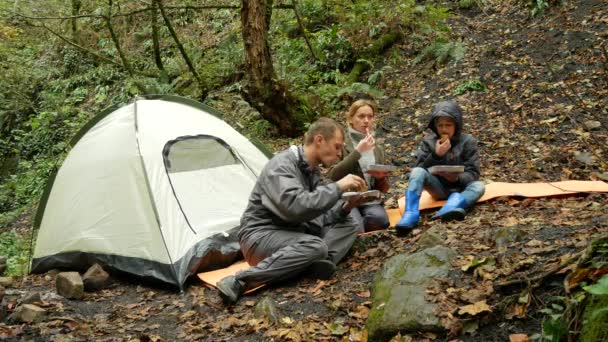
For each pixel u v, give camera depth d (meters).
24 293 4.46
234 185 5.23
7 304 4.07
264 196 4.01
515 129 6.77
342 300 3.50
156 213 4.72
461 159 4.81
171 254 4.53
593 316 2.30
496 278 3.10
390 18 9.95
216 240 4.69
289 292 3.81
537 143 6.32
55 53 14.23
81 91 12.94
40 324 3.77
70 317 3.91
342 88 8.73
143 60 12.43
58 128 12.05
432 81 8.59
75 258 4.96
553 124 6.58
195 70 10.28
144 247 4.66
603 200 4.54
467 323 2.85
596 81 7.07
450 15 10.26
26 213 9.62
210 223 4.82
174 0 12.16
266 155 5.79
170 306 4.09
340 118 8.33
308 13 10.88
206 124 5.51
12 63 13.72
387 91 8.76
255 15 7.93
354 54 9.73
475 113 7.42
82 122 11.65
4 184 11.30
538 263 3.13
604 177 5.23
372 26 9.89
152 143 5.07
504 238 3.58
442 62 8.89
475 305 2.88
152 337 3.55
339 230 4.15
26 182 10.80
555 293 2.83
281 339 3.24
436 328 2.89
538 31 8.73
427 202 4.92
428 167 4.85
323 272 3.91
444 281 3.18
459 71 8.53
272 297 3.80
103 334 3.70
